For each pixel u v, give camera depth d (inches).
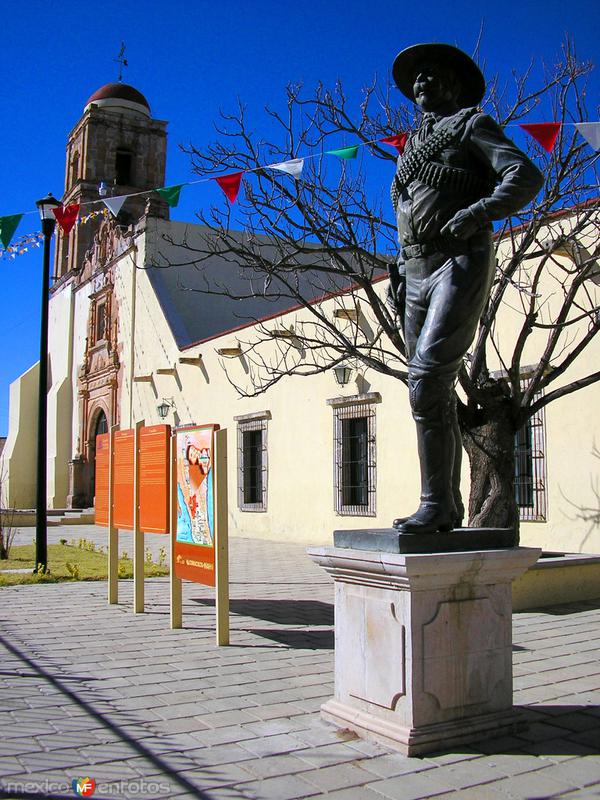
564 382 419.5
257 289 992.9
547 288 430.3
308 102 371.2
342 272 356.8
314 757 147.3
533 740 155.3
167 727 166.4
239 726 166.7
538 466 431.5
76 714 176.2
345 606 168.9
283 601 342.3
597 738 156.7
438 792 131.0
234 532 737.6
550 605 328.8
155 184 1245.7
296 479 648.4
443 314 157.0
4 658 232.5
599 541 396.2
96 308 1144.8
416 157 165.0
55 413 1227.9
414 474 523.8
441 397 158.2
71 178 1299.2
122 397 1029.8
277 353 679.1
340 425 598.5
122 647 248.1
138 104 1268.5
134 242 1001.5
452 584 153.3
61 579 414.0
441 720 151.6
